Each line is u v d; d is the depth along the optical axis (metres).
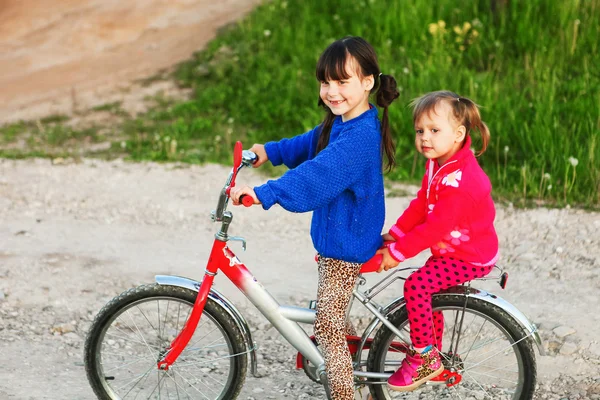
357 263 3.34
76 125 10.09
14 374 4.17
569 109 8.14
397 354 3.96
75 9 15.14
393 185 7.50
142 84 11.50
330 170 3.12
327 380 3.45
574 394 4.02
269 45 11.45
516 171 7.46
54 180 7.91
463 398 3.95
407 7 10.77
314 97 9.62
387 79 3.26
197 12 14.26
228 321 3.53
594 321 4.70
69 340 4.64
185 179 7.95
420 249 3.27
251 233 6.53
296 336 3.50
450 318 4.56
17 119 10.42
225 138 9.30
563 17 9.64
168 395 4.00
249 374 4.28
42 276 5.54
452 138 3.25
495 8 10.20
